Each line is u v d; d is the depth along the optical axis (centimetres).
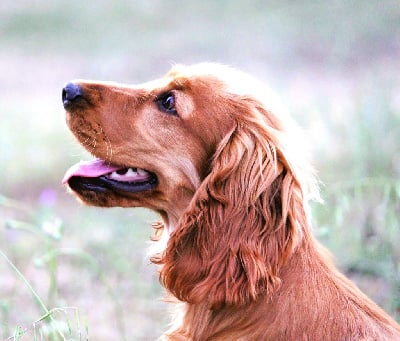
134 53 3077
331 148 1644
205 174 748
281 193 704
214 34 3177
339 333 677
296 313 686
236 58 2870
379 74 2216
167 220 791
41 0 3756
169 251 723
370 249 1128
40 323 932
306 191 720
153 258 752
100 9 3628
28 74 2977
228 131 737
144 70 2867
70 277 1241
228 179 718
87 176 771
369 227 1200
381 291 1070
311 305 687
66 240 1393
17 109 2477
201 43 3094
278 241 695
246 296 689
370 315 692
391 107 1499
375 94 1491
